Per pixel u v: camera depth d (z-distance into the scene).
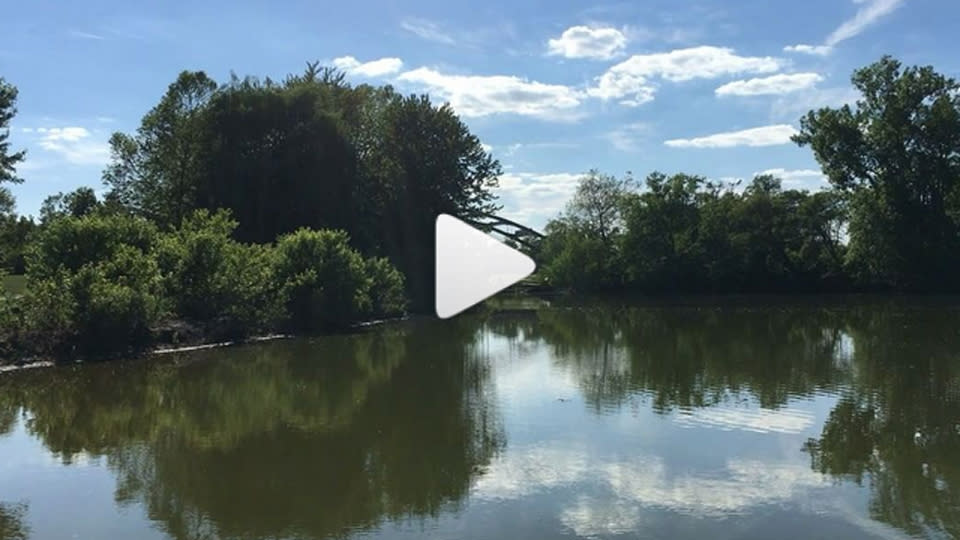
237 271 30.83
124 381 20.58
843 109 55.22
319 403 17.92
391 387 20.16
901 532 9.52
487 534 9.54
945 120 52.47
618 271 70.62
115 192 55.50
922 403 17.14
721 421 15.52
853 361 23.94
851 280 65.88
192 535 9.59
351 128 52.22
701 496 10.91
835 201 66.06
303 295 34.47
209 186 44.97
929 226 54.41
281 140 45.69
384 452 13.45
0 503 10.84
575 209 79.44
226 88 48.25
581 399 18.11
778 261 67.56
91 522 10.08
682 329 36.19
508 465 12.52
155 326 27.12
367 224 48.94
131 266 26.34
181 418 16.36
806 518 10.01
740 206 68.75
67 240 26.62
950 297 57.53
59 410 17.11
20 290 36.03
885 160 54.09
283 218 44.59
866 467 12.24
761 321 39.88
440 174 53.91
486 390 19.58
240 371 22.61
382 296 42.25
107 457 13.27
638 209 69.81
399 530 9.69
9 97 40.50
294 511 10.45
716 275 67.56
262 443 14.16
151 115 53.84
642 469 12.20
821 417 15.78
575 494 11.03
